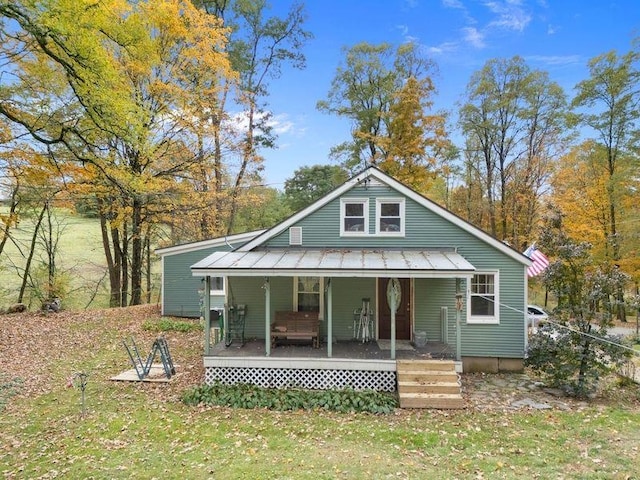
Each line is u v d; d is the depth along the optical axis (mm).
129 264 27625
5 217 17172
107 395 9703
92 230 33688
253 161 22875
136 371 10930
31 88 12844
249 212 33219
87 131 12945
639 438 7496
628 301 10148
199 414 8688
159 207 19562
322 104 29266
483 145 29469
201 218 21422
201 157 19609
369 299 12539
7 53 11961
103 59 10711
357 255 11773
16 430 7828
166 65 17328
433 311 12406
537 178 27781
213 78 18625
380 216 12562
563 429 7949
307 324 11492
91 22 10250
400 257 11508
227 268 10461
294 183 46438
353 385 10367
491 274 12336
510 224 29812
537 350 10602
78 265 25047
